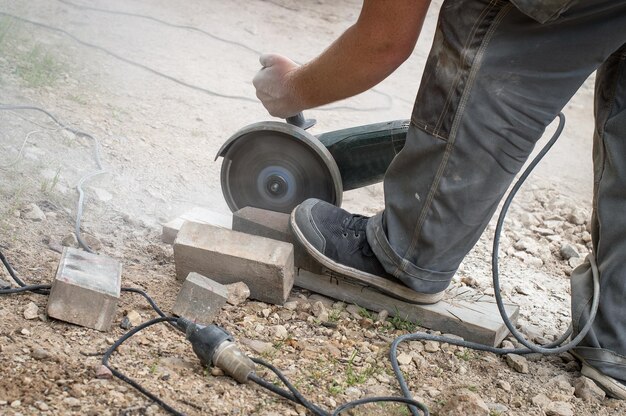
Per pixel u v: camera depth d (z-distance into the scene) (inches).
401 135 132.9
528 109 104.7
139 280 122.7
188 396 95.7
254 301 123.0
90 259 112.0
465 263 160.4
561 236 187.0
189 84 229.0
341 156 136.3
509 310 131.0
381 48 107.3
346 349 116.1
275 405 98.0
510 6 101.1
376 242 119.5
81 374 94.7
